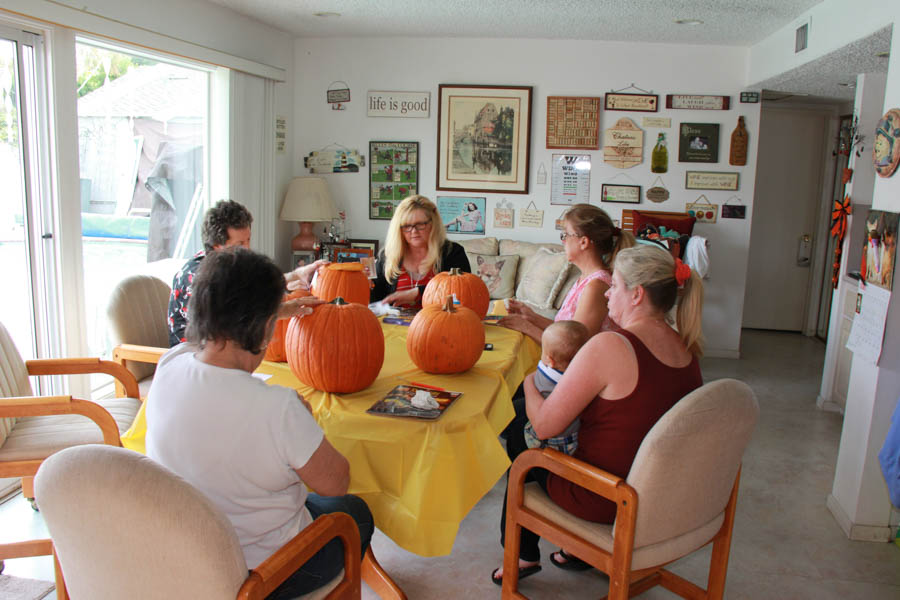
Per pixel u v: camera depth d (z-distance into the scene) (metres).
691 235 4.80
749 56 4.76
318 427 1.23
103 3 3.06
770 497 2.84
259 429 1.16
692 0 3.54
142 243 4.09
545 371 1.85
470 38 4.91
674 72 4.85
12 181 2.80
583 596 2.07
